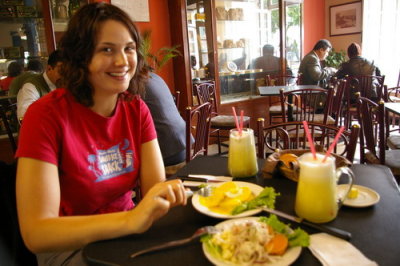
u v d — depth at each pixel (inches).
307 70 164.7
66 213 38.8
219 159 51.1
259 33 177.9
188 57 148.9
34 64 117.2
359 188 36.0
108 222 29.1
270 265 23.7
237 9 164.9
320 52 167.9
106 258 26.4
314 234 27.9
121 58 36.0
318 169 29.0
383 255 24.8
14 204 34.9
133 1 139.3
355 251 25.2
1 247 31.7
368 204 32.1
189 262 25.3
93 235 28.8
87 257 26.8
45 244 29.2
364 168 43.4
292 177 39.8
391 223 29.3
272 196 33.5
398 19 192.2
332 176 29.4
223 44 162.9
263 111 178.9
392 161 76.2
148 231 30.2
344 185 37.2
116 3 134.1
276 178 41.6
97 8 35.3
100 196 39.6
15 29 114.2
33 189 31.1
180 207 34.9
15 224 34.3
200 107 72.4
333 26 227.3
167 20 150.9
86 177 37.8
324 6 229.1
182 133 79.3
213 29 152.1
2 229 32.5
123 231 28.6
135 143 44.2
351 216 30.8
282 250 24.7
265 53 182.2
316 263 24.4
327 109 110.7
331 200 29.3
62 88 38.7
